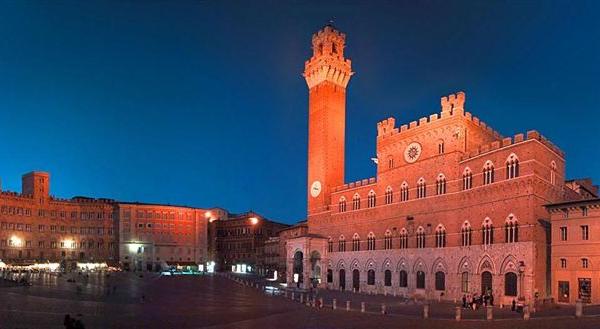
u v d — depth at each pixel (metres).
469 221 87.94
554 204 74.00
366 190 115.62
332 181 132.12
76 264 176.88
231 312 68.81
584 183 108.31
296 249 125.94
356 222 117.44
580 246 70.62
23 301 70.50
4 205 172.25
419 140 101.75
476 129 97.56
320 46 139.00
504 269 79.81
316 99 137.38
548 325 50.47
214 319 61.16
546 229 78.44
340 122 135.88
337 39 138.00
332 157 133.12
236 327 54.19
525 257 76.12
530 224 76.19
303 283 121.25
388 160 109.81
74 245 188.50
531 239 75.62
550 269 77.75
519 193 78.69
